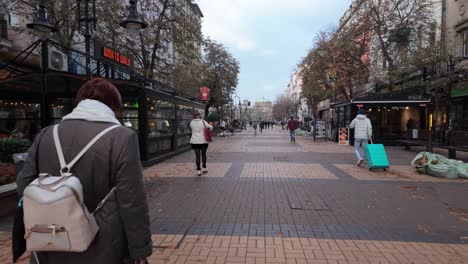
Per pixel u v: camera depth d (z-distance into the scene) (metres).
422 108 19.30
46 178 1.66
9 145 6.96
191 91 31.81
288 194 6.71
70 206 1.58
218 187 7.37
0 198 5.17
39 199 1.56
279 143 21.05
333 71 24.69
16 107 12.38
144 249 1.82
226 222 4.95
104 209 1.76
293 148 17.08
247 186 7.46
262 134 36.38
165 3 15.78
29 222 1.59
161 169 9.94
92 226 1.68
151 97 10.94
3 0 11.94
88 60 8.34
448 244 4.15
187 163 11.29
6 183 5.67
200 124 8.81
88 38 8.51
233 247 4.00
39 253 1.75
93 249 1.72
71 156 1.76
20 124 12.50
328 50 25.58
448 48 17.39
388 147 18.02
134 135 1.90
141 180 1.85
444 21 21.69
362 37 24.02
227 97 38.50
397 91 19.69
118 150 1.78
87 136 1.80
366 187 7.37
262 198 6.39
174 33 15.73
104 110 1.94
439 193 6.84
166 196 6.57
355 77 24.69
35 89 11.38
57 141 1.80
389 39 22.36
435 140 15.58
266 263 3.58
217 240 4.23
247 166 10.45
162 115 12.29
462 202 6.14
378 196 6.56
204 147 9.08
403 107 19.14
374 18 22.67
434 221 5.05
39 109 12.88
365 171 9.51
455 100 19.45
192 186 7.48
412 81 18.66
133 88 10.35
